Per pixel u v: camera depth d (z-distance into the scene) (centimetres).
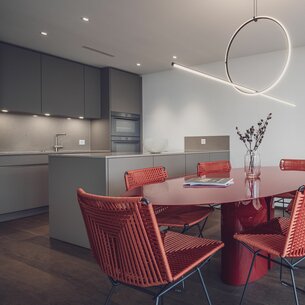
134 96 567
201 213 203
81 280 207
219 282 203
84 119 542
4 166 372
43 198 421
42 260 242
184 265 122
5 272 221
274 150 439
